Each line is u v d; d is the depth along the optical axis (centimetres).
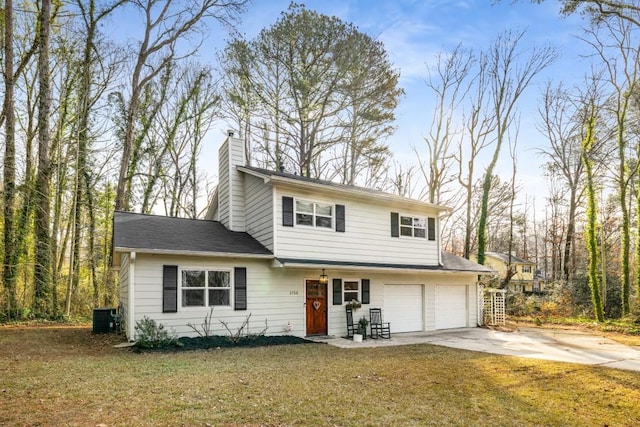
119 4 1923
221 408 492
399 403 541
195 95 2530
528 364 848
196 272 1127
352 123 2348
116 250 991
